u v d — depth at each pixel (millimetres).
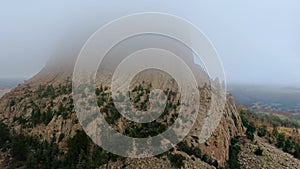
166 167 32031
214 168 34500
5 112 39469
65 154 32281
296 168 40000
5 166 32344
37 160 32062
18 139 34156
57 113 36000
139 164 31891
